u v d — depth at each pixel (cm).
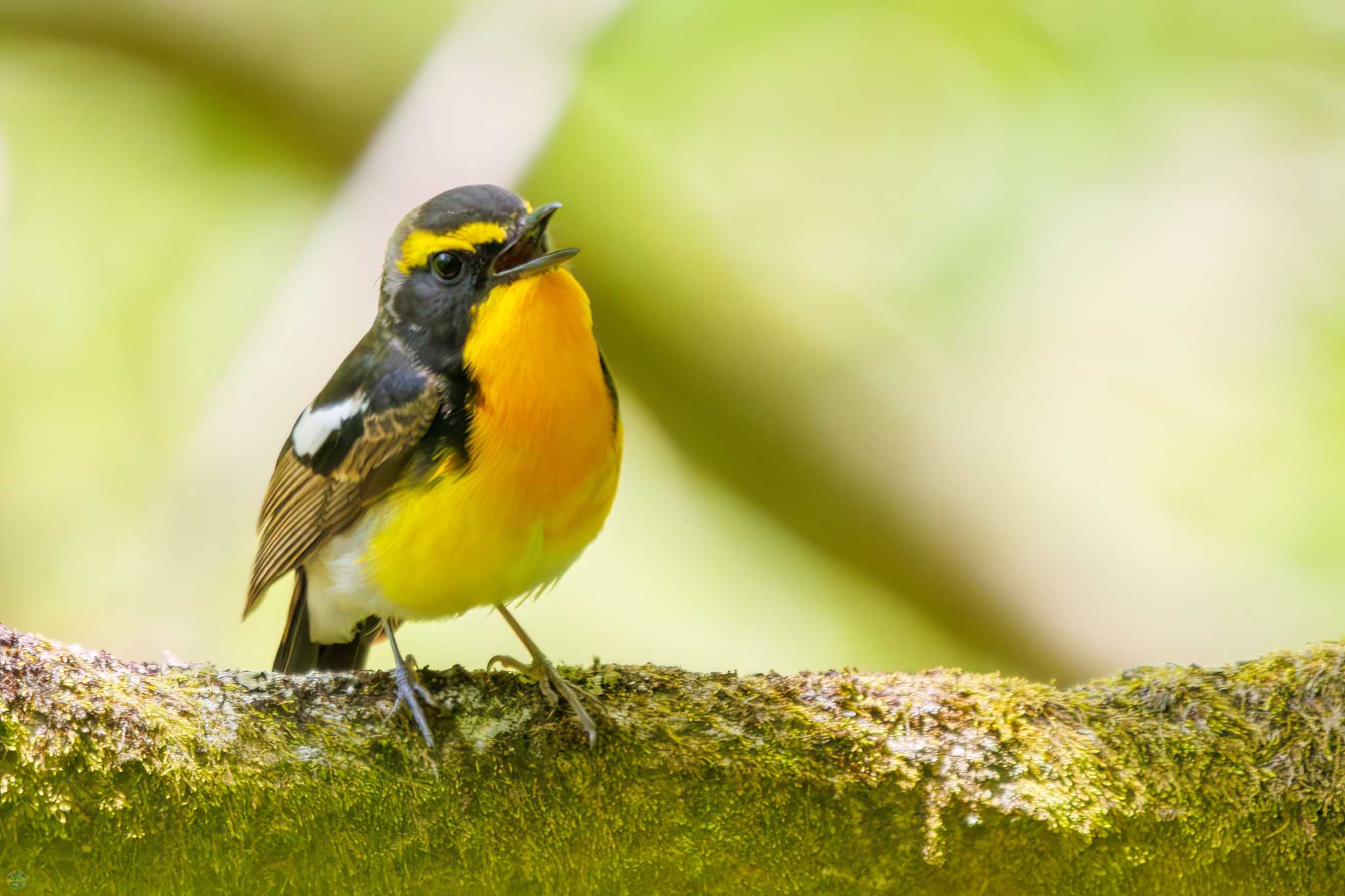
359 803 480
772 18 1315
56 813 441
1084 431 1284
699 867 502
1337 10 1270
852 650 1277
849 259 1319
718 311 1306
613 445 599
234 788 464
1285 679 541
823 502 1280
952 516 1266
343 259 1121
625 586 1306
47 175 1346
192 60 1333
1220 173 1294
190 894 460
